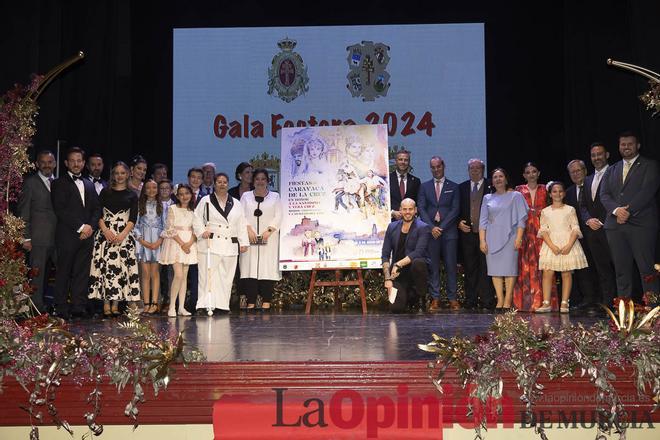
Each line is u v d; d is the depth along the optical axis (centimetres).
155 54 895
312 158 740
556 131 872
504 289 775
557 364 356
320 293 841
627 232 622
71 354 360
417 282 691
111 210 664
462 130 875
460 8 880
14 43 727
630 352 357
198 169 759
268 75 889
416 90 879
